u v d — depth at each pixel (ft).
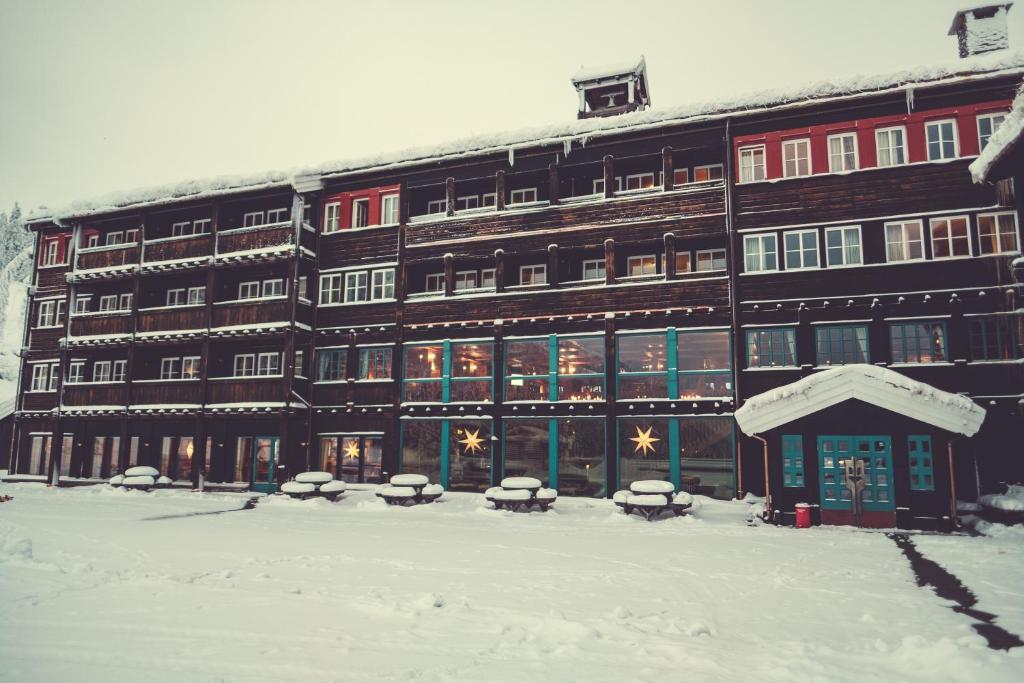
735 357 71.05
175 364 99.86
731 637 25.04
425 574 36.47
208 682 20.10
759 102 72.69
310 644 23.91
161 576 35.40
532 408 78.13
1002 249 65.00
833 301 68.49
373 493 79.30
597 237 79.15
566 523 58.95
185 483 91.76
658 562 40.14
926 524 53.42
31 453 104.53
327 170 90.53
